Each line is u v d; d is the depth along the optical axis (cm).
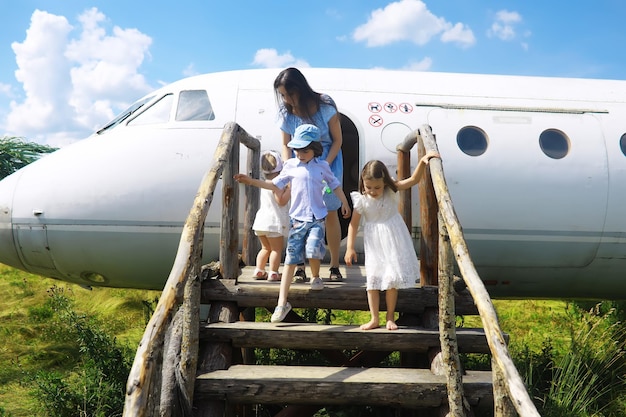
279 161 421
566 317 934
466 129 627
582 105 657
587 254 630
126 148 598
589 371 584
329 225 423
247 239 517
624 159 631
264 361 662
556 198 616
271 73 652
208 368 320
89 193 586
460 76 683
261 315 884
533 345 776
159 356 206
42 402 555
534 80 692
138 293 1112
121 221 587
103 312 1020
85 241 592
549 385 607
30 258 612
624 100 670
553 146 630
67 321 681
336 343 337
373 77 659
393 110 625
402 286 344
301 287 383
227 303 380
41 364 739
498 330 229
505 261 631
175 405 281
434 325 363
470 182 608
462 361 648
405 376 312
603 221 620
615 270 643
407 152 484
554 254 628
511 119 635
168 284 232
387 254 350
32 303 1125
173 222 587
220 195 586
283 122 423
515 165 615
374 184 349
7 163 1653
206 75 660
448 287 302
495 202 609
